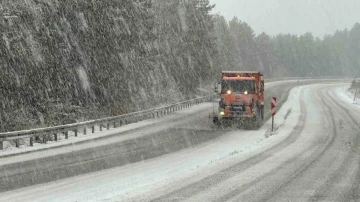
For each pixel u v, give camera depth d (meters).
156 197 12.05
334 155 20.20
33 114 29.42
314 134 29.02
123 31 38.31
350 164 17.75
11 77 27.39
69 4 33.72
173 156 20.98
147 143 25.62
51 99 30.80
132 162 19.31
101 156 20.94
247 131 31.42
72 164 18.70
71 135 28.89
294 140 25.98
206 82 81.06
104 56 36.78
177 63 65.81
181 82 66.50
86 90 36.41
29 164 18.62
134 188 13.49
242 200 11.66
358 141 25.72
